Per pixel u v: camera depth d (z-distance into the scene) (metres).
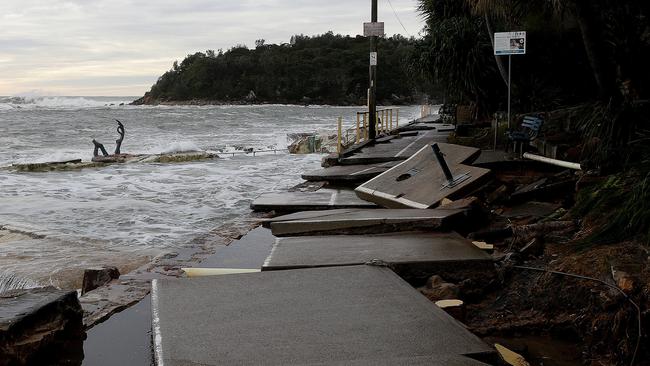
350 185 10.83
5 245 8.48
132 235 9.23
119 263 7.41
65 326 3.83
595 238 5.09
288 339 3.35
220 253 6.29
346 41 156.38
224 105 147.75
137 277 5.42
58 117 67.94
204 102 152.00
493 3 9.02
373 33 18.52
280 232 6.62
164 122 58.94
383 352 3.16
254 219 8.06
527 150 10.06
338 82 143.25
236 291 4.24
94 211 11.34
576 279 4.36
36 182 16.22
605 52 7.90
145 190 14.38
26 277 6.83
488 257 5.06
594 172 7.02
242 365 3.04
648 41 9.35
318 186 10.84
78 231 9.54
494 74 17.42
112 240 8.87
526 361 3.65
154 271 5.62
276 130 45.53
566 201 7.07
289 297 4.08
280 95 148.12
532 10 8.91
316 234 6.51
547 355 3.82
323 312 3.77
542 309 4.35
